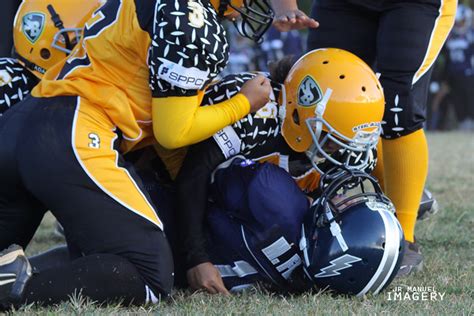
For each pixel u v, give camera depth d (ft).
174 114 34.68
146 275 34.65
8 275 32.94
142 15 35.04
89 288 33.65
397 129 42.04
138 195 35.12
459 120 163.63
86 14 41.19
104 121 35.63
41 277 33.53
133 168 36.40
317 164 39.11
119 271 33.99
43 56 41.22
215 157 37.35
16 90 41.34
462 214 55.26
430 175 74.54
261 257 37.04
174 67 33.83
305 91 37.24
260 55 159.43
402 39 41.65
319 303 34.55
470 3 191.21
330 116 36.70
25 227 36.81
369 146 37.52
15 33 41.96
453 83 161.58
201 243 37.35
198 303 35.04
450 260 43.65
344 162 37.91
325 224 35.63
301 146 37.83
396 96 41.57
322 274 35.50
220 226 37.65
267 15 37.65
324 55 37.96
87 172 34.40
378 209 35.73
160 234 35.29
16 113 35.83
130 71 35.73
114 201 34.58
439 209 57.52
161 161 39.70
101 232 34.32
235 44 161.68
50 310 32.65
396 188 43.09
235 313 33.12
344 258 35.01
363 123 36.88
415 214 43.21
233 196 37.42
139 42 35.19
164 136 35.06
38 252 47.26
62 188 34.27
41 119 34.96
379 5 42.88
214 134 37.22
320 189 38.42
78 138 34.60
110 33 35.94
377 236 34.99
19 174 34.83
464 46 160.15
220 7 36.37
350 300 35.45
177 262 38.55
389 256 35.14
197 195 37.27
